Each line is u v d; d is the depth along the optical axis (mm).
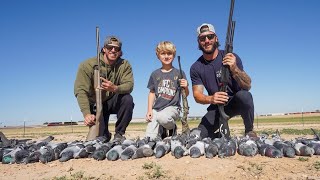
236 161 1510
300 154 1619
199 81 2070
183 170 1413
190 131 2049
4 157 1740
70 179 1370
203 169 1410
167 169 1433
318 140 1823
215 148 1566
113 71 2221
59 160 1715
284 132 4598
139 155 1650
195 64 2084
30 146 1955
